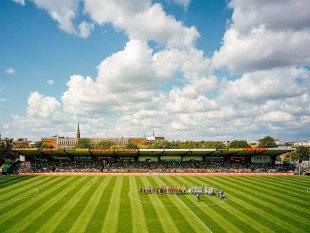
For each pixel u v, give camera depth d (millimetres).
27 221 28766
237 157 89125
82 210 33375
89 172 71875
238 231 26406
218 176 68250
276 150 78250
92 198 40219
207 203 38219
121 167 79875
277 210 34656
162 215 31781
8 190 46281
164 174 70938
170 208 35219
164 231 26062
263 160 88375
